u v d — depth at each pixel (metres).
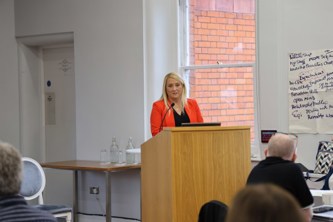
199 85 6.26
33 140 7.28
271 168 3.20
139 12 6.19
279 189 1.25
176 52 6.32
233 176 3.78
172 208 3.53
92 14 6.54
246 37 5.97
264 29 5.50
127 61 6.29
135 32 6.22
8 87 7.19
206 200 3.65
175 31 6.31
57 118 7.25
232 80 6.04
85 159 6.62
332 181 4.53
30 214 2.04
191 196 3.59
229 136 3.77
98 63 6.51
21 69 7.19
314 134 5.25
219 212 2.75
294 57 5.34
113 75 6.39
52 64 7.27
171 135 3.53
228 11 6.08
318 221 3.32
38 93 7.33
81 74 6.65
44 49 7.32
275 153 3.27
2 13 7.16
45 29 6.95
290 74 5.36
